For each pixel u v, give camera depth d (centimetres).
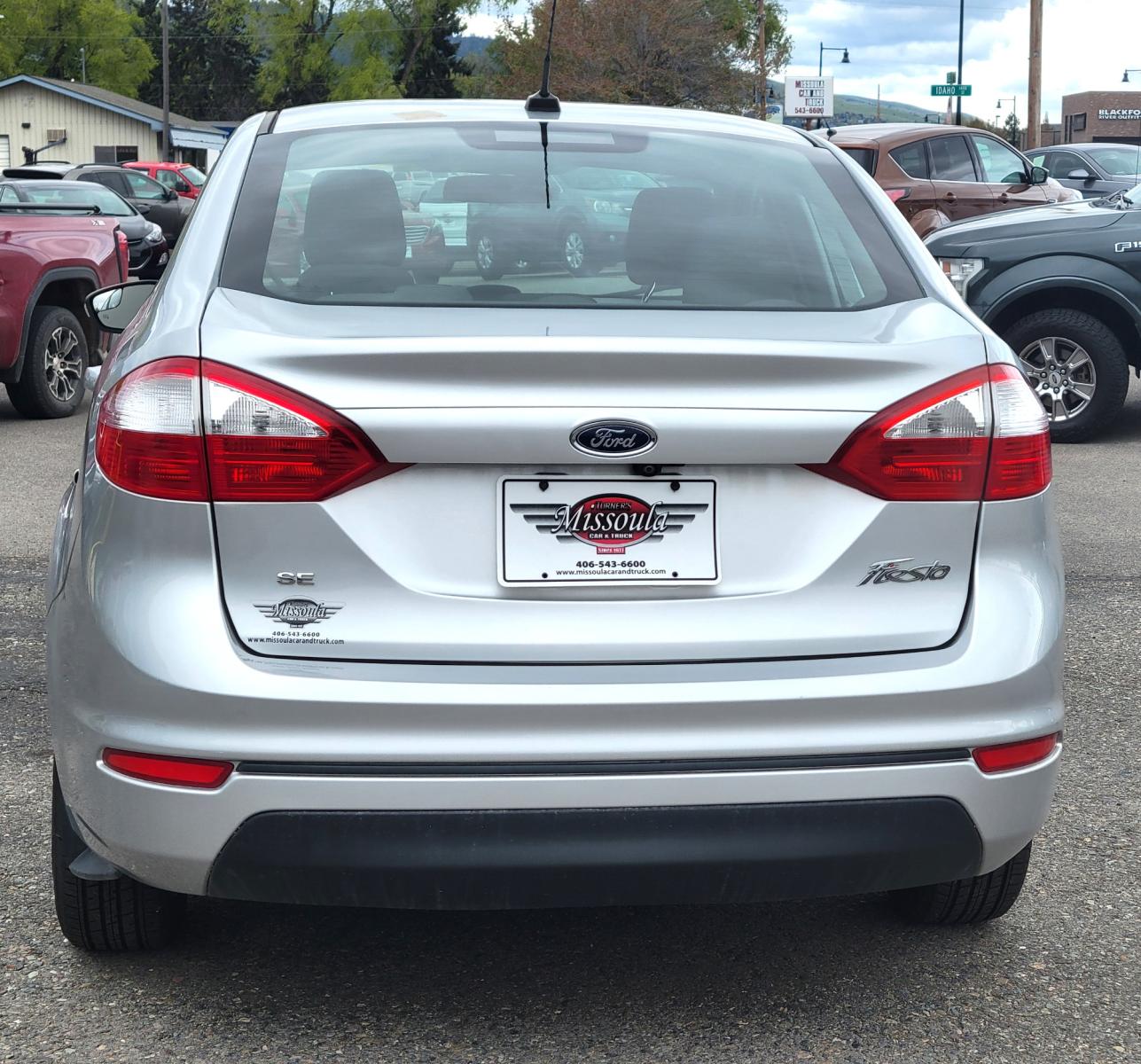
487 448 240
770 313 273
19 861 342
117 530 247
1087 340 959
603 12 4209
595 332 253
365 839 238
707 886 245
